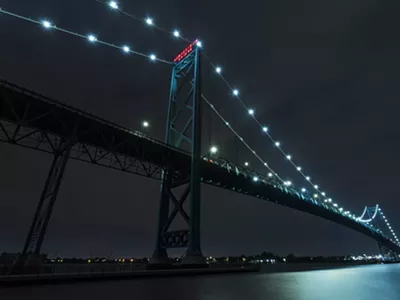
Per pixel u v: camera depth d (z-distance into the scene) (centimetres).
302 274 2758
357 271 3431
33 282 1363
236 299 942
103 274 1712
